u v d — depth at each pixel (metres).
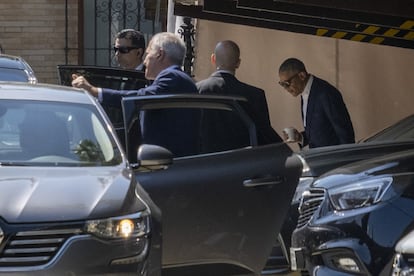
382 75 41.00
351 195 20.84
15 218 17.59
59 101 23.69
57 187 18.83
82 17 61.34
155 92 25.94
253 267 23.52
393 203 19.88
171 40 26.86
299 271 22.83
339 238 20.56
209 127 25.89
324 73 44.00
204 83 29.81
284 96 46.22
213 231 23.02
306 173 25.98
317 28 38.72
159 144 24.42
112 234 18.25
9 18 60.50
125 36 37.66
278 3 33.31
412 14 29.22
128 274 18.34
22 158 21.23
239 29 47.78
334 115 31.72
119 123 27.97
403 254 18.91
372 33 36.47
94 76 35.56
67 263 17.59
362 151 27.19
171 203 22.53
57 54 60.84
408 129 30.67
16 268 17.34
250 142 24.33
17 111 22.95
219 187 22.97
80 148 22.03
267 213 23.41
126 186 19.67
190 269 23.03
